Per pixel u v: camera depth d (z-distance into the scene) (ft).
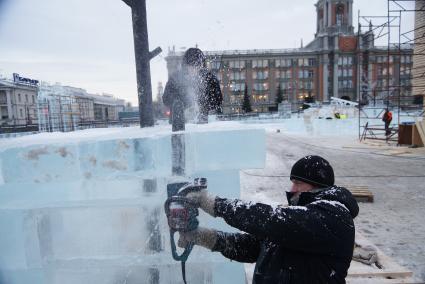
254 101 276.62
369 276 9.73
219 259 6.41
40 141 6.27
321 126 71.15
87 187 6.20
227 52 272.72
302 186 4.55
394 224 15.60
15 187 6.07
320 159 4.51
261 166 6.26
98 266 6.25
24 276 6.14
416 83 48.19
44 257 6.25
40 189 6.10
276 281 4.16
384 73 249.34
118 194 6.22
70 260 6.26
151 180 6.22
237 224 4.01
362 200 19.79
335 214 3.97
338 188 4.44
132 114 174.50
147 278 6.29
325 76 272.10
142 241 6.29
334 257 4.00
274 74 276.62
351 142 53.72
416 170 29.68
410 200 19.92
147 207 6.22
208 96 10.64
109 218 6.25
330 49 269.23
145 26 9.11
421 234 14.20
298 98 277.64
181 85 10.18
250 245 4.99
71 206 6.16
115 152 6.05
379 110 88.94
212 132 6.18
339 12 273.95
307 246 3.88
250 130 6.17
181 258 4.65
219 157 6.22
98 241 6.30
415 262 11.40
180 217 4.35
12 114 119.24
